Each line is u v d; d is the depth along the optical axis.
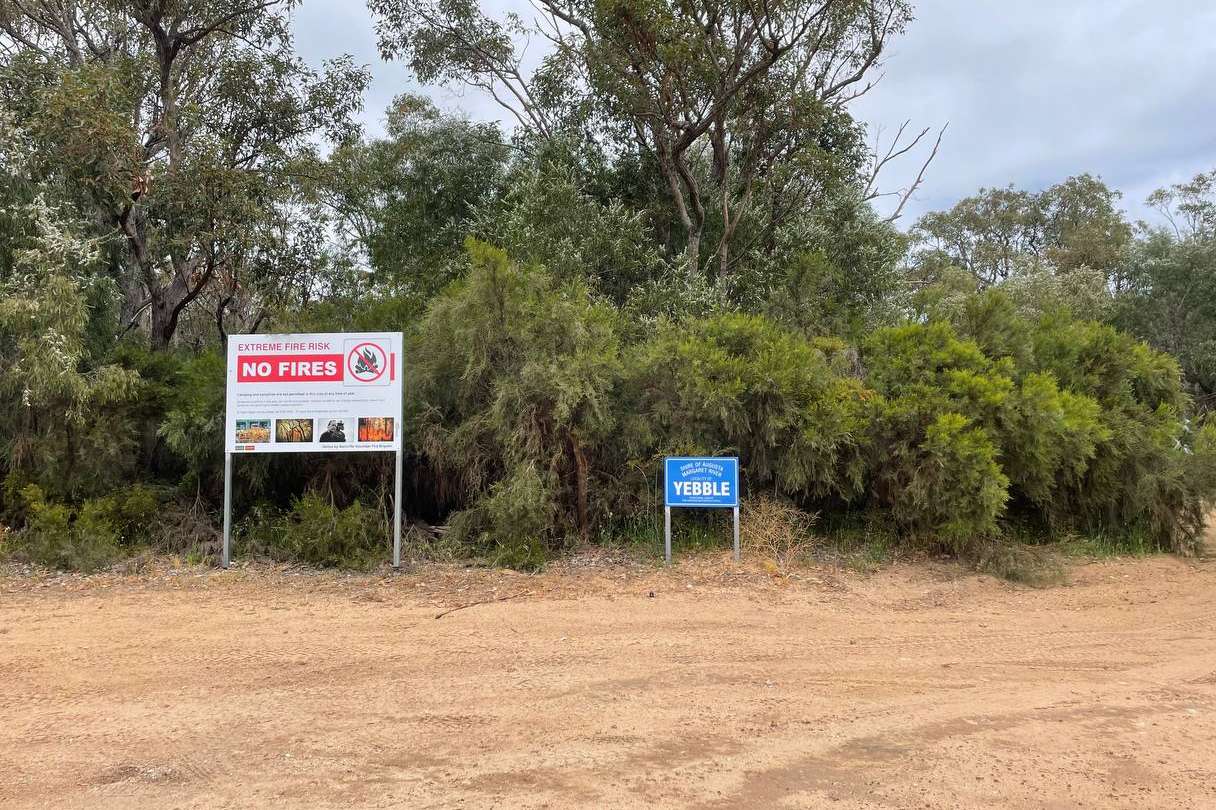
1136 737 4.91
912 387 10.41
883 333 11.21
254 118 17.00
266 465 11.09
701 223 16.00
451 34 19.20
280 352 10.10
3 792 4.25
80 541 9.93
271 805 4.10
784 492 10.88
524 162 17.44
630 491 10.73
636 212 16.77
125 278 16.31
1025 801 4.11
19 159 11.44
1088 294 30.30
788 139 17.73
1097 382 11.78
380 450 10.00
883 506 10.77
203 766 4.55
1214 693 5.77
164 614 7.85
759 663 6.44
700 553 10.21
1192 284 30.05
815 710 5.41
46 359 10.12
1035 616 8.00
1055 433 10.13
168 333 15.12
